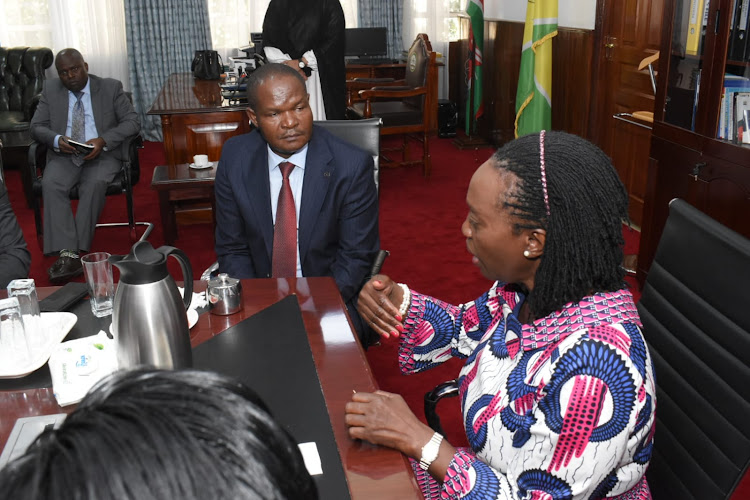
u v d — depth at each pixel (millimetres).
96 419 313
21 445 1183
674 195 3324
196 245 4570
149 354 1321
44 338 1556
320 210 2287
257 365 1439
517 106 5473
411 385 2934
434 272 4117
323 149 2311
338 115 5375
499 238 1116
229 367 1432
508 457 1149
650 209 3545
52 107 4477
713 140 2998
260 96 2176
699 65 3062
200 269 4164
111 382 348
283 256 2301
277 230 2297
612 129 4883
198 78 6055
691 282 1355
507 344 1235
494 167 1102
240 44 7824
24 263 2379
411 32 8070
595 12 4918
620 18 4664
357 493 1064
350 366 1431
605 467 1038
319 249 2316
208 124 4738
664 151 3365
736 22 2814
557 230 1067
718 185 3004
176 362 1348
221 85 5531
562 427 1032
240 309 1715
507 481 1121
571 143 1076
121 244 4652
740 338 1208
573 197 1050
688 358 1324
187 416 320
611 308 1099
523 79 5355
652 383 1059
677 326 1374
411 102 6426
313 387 1350
